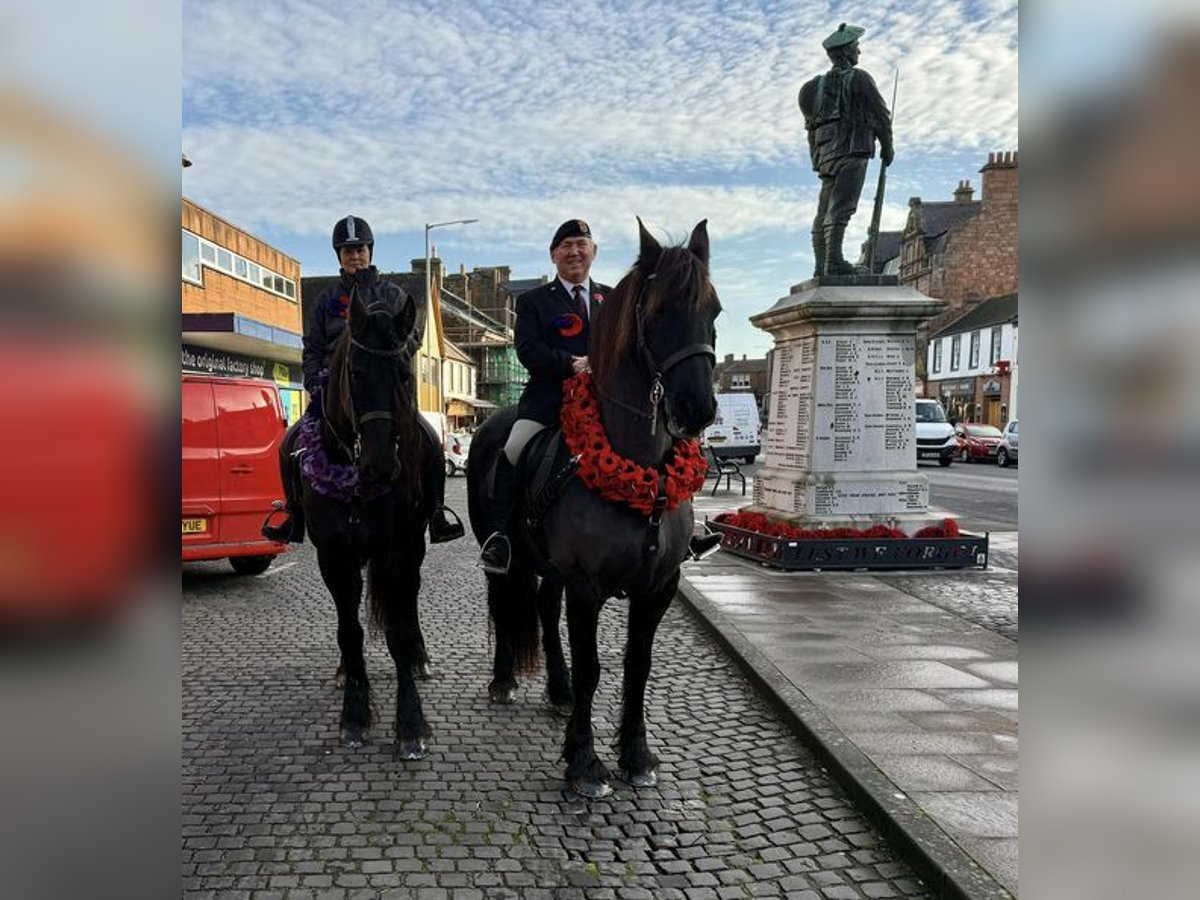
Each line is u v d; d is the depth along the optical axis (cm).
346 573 384
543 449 354
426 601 712
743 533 807
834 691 419
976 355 4009
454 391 4672
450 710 432
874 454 773
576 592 329
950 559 745
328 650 545
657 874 274
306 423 398
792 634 529
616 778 344
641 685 346
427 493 425
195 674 490
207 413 736
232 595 729
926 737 358
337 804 323
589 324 379
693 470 326
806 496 765
